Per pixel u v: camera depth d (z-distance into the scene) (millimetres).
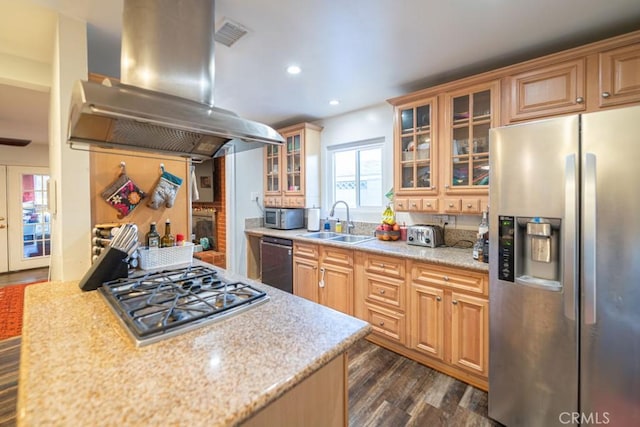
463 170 2227
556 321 1387
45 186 5379
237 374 728
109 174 1706
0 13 1500
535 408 1470
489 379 1642
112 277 1382
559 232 1400
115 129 1146
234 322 1023
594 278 1275
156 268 1714
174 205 1970
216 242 3986
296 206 3596
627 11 1527
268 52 1964
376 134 3133
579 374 1331
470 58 2051
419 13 1553
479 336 1863
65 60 1525
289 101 2953
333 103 3023
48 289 1360
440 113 2291
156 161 1882
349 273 2625
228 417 594
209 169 3982
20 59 1986
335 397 1010
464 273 1918
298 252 3115
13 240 5066
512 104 1941
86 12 1503
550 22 1631
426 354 2146
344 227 3455
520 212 1479
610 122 1233
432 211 2355
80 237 1587
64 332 930
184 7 1228
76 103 896
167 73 1191
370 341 2533
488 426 1604
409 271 2213
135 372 727
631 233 1207
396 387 1935
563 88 1752
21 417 575
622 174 1217
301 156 3516
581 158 1297
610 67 1609
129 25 1173
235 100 2922
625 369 1235
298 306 1176
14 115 3467
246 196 3959
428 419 1655
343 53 1984
